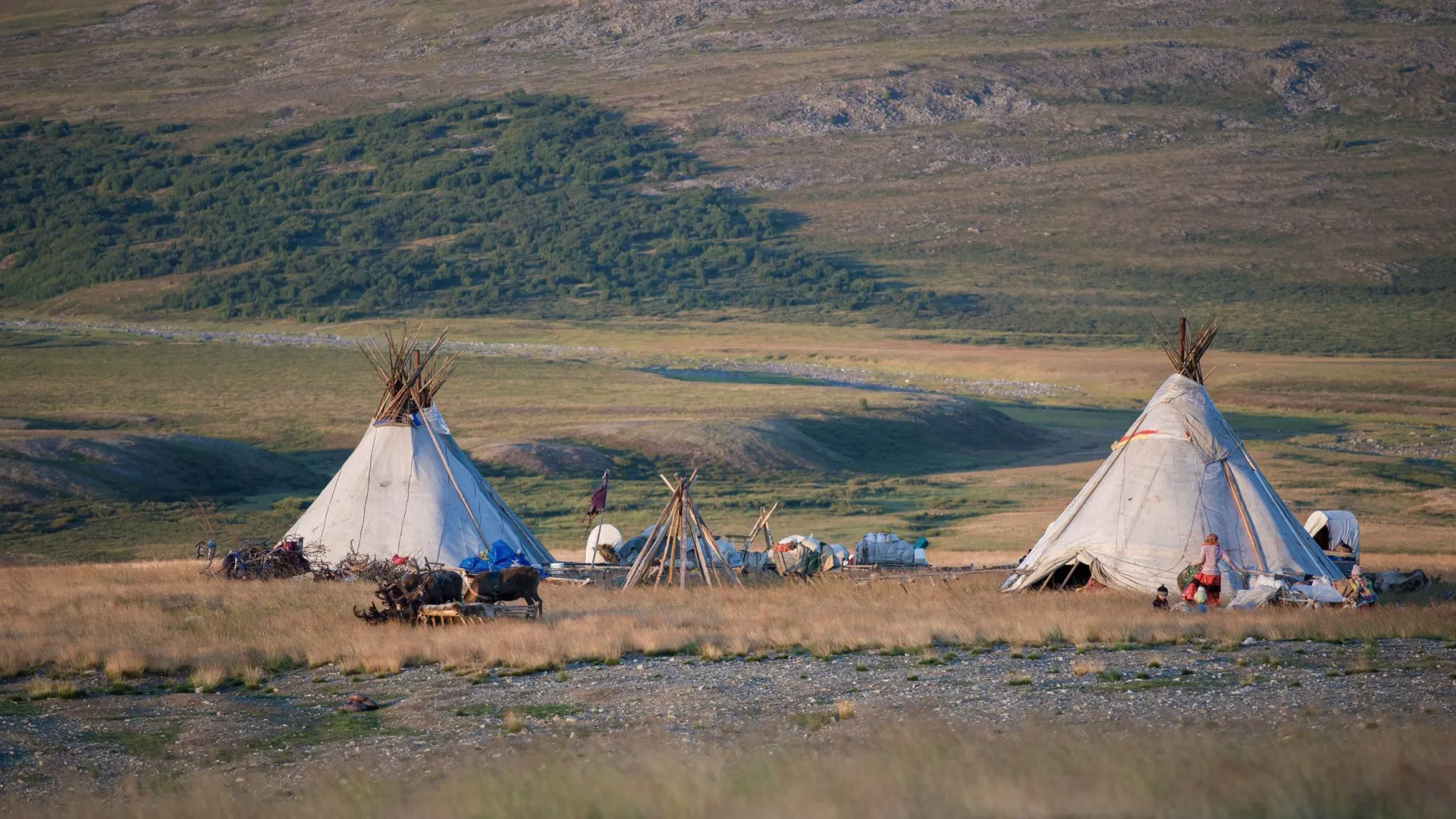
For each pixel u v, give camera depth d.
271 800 44.06
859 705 54.59
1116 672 59.41
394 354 126.25
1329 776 37.75
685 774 41.03
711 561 111.19
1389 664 59.88
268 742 53.22
